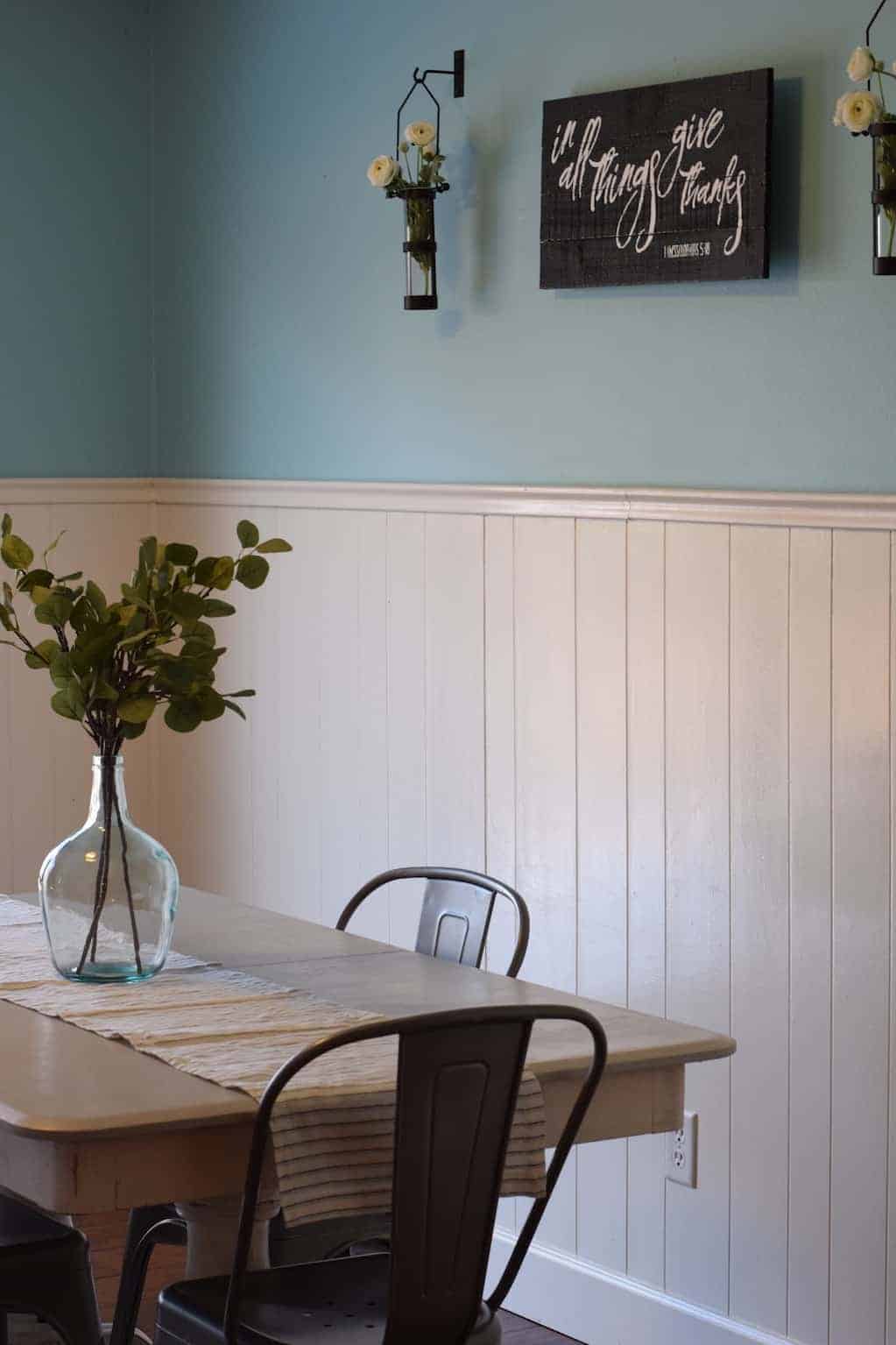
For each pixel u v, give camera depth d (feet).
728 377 10.57
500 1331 7.07
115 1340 8.86
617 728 11.19
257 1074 6.79
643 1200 11.07
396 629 12.91
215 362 14.78
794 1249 10.18
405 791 12.90
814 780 9.98
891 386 9.70
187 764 15.15
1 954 8.90
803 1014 10.10
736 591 10.37
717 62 10.50
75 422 15.15
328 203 13.51
